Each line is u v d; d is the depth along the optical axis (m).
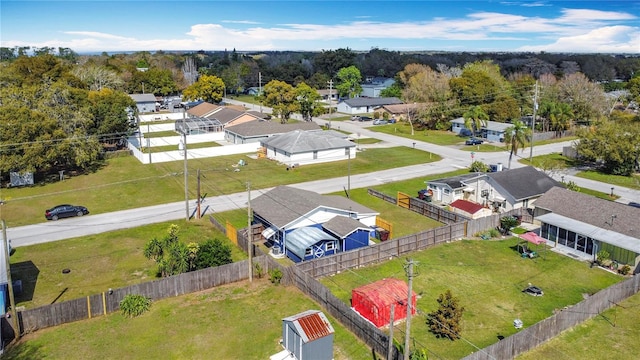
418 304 29.11
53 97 63.19
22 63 90.00
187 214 43.94
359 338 25.45
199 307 29.16
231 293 30.92
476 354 21.86
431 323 26.70
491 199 48.25
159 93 144.00
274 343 25.38
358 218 40.78
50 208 47.69
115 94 78.94
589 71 182.88
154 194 52.34
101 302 28.08
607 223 37.22
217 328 26.81
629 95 108.94
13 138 53.19
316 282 29.16
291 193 42.75
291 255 36.69
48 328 26.70
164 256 33.28
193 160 69.00
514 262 35.78
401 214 46.69
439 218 44.75
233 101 146.62
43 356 24.16
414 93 100.69
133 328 26.84
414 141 84.38
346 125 103.38
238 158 70.50
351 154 70.38
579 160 69.94
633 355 24.23
